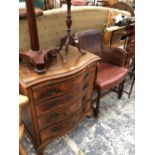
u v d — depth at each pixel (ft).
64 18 5.09
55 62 3.99
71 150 4.85
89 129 5.57
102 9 6.36
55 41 5.27
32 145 4.85
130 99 7.15
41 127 4.04
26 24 4.22
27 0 2.89
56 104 3.97
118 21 6.39
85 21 6.00
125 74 5.91
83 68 4.02
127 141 5.23
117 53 6.11
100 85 5.11
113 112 6.38
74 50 4.70
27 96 3.28
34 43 3.43
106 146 5.04
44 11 4.64
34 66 3.53
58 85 3.68
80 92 4.47
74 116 4.75
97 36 6.15
